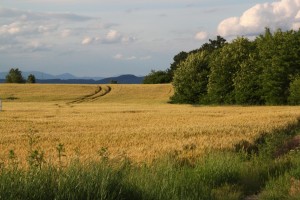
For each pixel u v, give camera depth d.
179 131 26.28
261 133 24.12
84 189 6.43
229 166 12.14
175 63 165.75
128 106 74.88
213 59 88.38
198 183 10.03
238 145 19.08
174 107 71.00
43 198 5.99
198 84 91.44
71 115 48.72
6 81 183.75
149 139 22.61
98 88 118.69
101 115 48.81
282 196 9.47
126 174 8.51
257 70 81.69
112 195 6.65
